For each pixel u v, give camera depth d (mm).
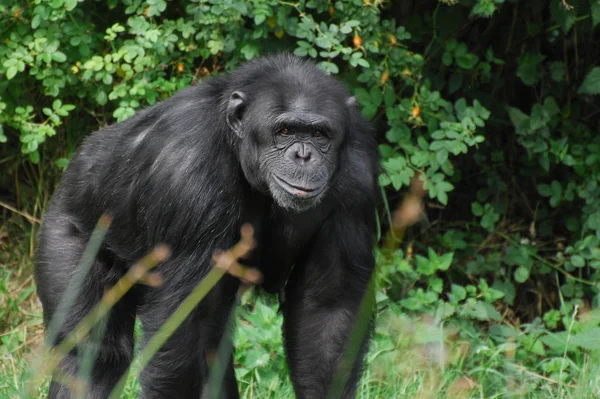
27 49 15094
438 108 15375
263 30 14398
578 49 17016
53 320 10438
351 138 10359
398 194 16844
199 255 9891
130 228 10523
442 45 15906
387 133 15117
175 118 10266
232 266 10023
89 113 16234
